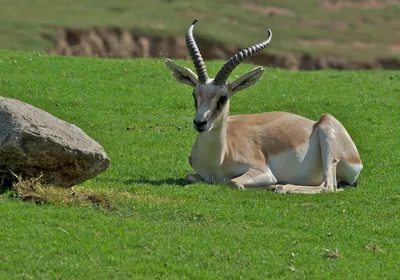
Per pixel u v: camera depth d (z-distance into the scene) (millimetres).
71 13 138500
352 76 69250
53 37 126375
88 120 51375
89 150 33469
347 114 56344
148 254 28359
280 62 135625
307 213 35094
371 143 50562
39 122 32844
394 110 57781
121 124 51125
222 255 28766
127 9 146000
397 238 32438
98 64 65688
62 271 26391
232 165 39938
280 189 39219
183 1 154250
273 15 155750
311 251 30000
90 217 31156
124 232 29922
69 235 29031
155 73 63969
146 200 34688
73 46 127250
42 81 58719
